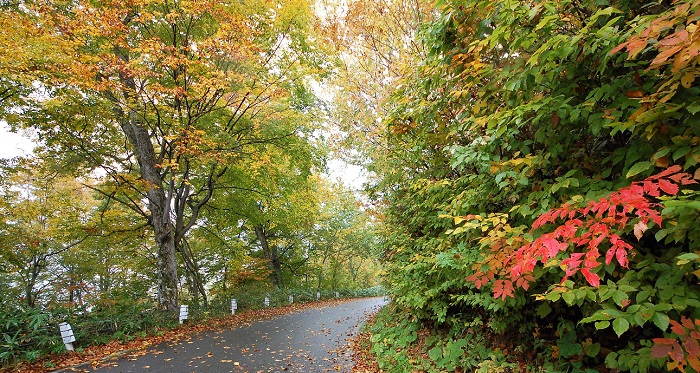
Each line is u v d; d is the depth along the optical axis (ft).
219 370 19.53
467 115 12.16
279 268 78.18
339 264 93.04
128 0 24.79
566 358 10.62
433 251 15.49
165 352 23.99
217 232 58.03
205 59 30.17
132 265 47.19
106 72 26.27
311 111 45.01
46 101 26.73
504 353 13.12
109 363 21.31
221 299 53.21
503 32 8.08
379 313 31.78
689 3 5.06
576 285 8.09
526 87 8.77
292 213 56.80
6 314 22.54
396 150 19.39
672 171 5.38
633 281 6.47
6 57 20.83
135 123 35.17
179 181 38.60
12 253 30.60
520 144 9.66
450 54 11.32
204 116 35.94
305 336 29.55
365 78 25.80
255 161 37.88
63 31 23.71
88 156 33.19
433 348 16.08
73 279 37.47
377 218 27.58
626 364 6.66
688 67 5.34
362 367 18.93
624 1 7.70
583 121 8.41
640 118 5.77
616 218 6.61
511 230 8.27
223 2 31.58
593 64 7.89
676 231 5.76
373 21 23.34
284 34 35.76
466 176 12.51
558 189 8.04
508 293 7.96
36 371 19.72
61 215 37.83
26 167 31.73
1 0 24.53
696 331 4.93
